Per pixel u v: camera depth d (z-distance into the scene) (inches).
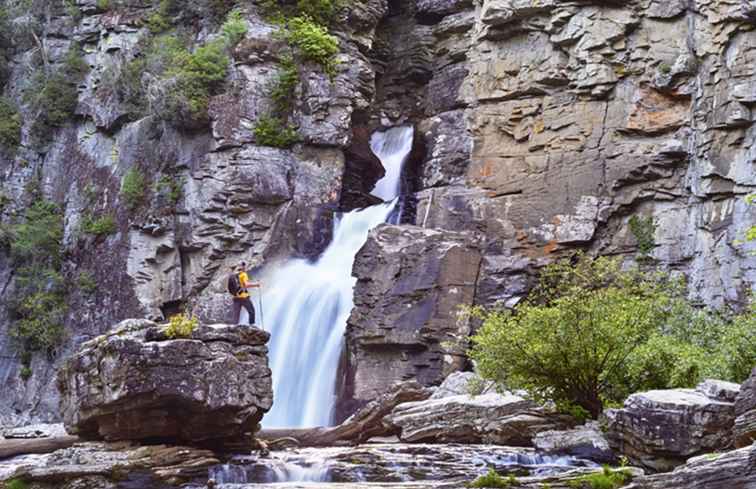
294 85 1294.3
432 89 1365.7
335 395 1099.3
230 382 681.6
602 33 1171.9
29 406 1304.1
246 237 1251.2
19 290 1360.7
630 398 605.9
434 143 1307.8
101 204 1355.8
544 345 722.8
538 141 1207.6
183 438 693.9
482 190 1223.5
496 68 1269.7
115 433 685.9
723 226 1041.5
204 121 1291.8
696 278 1054.4
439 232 1125.1
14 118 1469.0
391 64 1428.4
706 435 565.3
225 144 1268.5
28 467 683.4
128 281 1290.6
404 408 799.1
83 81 1461.6
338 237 1256.2
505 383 747.4
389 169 1376.7
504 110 1248.8
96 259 1330.0
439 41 1384.1
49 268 1370.6
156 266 1290.6
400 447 717.3
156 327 695.7
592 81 1171.9
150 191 1311.5
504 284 1110.4
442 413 772.6
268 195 1253.1
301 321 1167.0
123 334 690.2
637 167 1123.9
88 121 1432.1
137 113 1375.5
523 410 743.7
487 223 1195.3
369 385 1071.6
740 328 738.2
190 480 665.6
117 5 1460.4
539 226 1167.0
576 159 1170.6
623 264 1112.8
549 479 585.6
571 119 1187.9
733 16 1053.8
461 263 1104.2
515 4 1231.5
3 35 1524.4
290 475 672.4
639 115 1141.7
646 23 1153.4
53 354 1323.8
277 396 1138.7
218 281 1252.5
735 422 541.0
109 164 1378.0
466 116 1288.1
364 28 1380.4
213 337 688.4
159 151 1320.1
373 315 1088.8
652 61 1143.6
